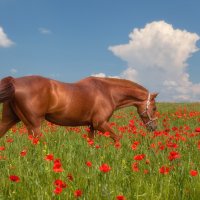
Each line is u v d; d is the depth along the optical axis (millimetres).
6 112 9086
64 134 10406
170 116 17797
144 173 5559
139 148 8258
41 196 4520
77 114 9492
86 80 10047
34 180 5207
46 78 9141
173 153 5688
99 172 5457
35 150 7551
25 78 8883
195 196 4770
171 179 5344
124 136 10047
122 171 5754
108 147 7781
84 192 4773
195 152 7871
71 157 6781
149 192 4723
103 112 9977
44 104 8859
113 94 10406
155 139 9211
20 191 4926
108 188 4816
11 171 5809
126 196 4703
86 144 8469
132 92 10773
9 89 8508
